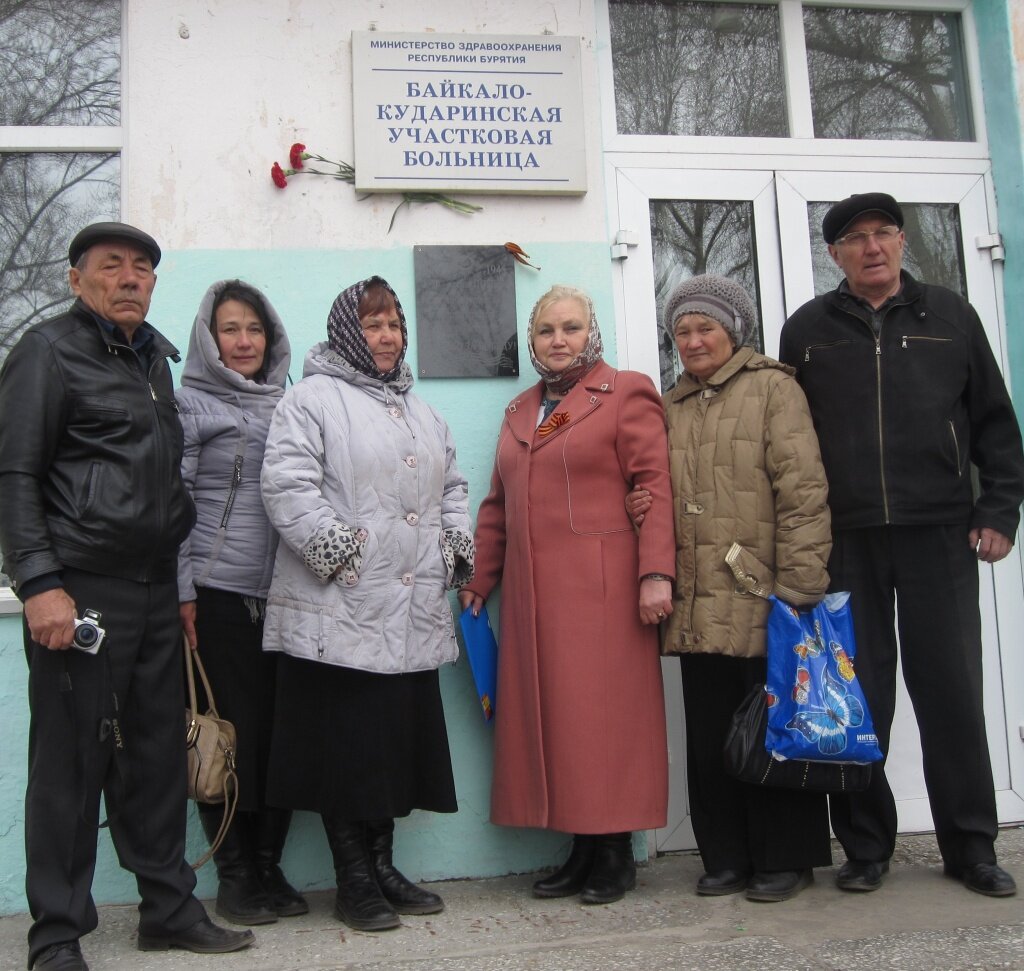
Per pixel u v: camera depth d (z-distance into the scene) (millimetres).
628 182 3631
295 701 2791
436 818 3273
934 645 2975
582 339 3143
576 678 3000
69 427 2455
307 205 3385
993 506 3010
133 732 2545
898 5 3885
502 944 2633
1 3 3479
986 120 3867
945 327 3041
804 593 2857
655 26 3764
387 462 2850
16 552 2334
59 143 3441
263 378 3068
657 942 2604
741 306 3117
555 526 3080
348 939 2693
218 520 2885
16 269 3430
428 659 2852
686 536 3018
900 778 3598
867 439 3000
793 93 3791
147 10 3359
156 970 2469
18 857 3068
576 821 2934
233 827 2893
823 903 2877
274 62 3402
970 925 2641
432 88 3449
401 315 3006
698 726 3057
